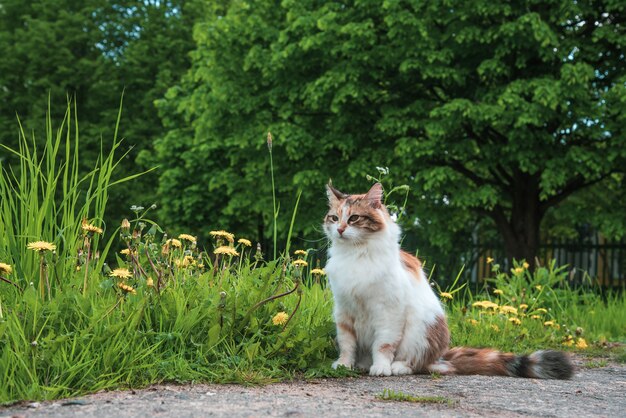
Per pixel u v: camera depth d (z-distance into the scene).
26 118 22.98
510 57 13.83
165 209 18.58
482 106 12.75
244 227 19.39
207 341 4.07
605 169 13.34
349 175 14.66
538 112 12.59
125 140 22.50
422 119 13.98
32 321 3.63
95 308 3.77
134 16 23.56
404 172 13.68
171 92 18.30
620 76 13.73
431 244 15.51
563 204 15.27
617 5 13.27
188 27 23.36
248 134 15.21
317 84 14.23
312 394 3.57
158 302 4.14
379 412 3.14
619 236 13.82
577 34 14.41
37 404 3.08
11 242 4.24
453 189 13.83
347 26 13.44
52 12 23.91
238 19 16.70
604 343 7.58
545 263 17.17
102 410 2.97
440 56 13.16
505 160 13.84
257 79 15.80
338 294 4.52
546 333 7.36
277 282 4.78
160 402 3.18
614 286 15.30
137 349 3.69
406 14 13.25
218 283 4.69
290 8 15.06
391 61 13.82
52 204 4.45
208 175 17.45
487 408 3.42
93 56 24.06
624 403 3.81
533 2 13.38
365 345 4.63
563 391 4.12
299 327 4.65
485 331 6.79
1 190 4.41
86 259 4.23
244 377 3.81
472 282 16.27
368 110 14.83
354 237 4.42
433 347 4.62
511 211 16.23
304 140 14.45
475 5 13.18
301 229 15.16
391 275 4.42
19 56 23.45
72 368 3.39
